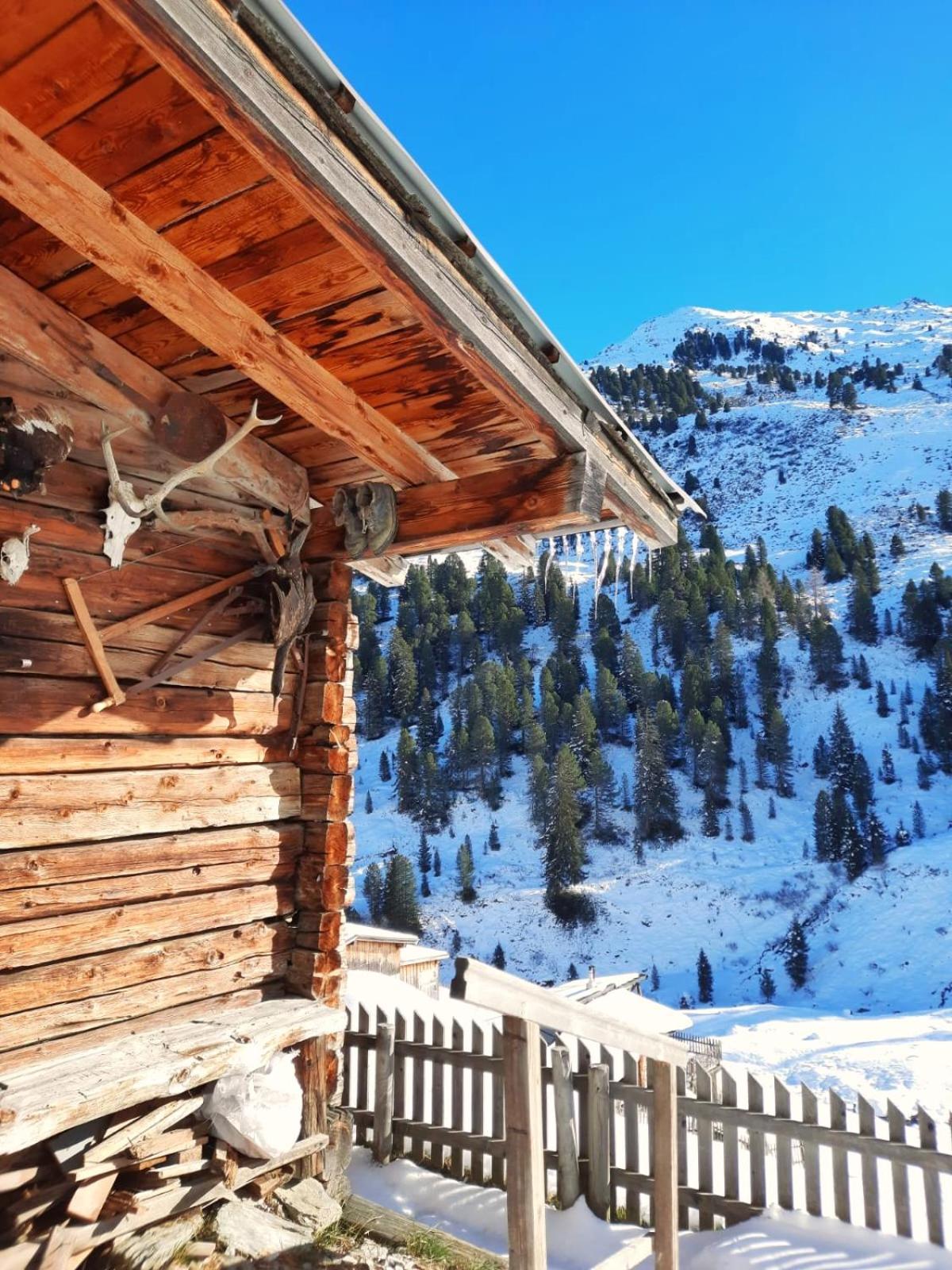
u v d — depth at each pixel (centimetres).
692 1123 737
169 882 362
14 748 308
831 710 8931
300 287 283
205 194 246
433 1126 491
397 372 326
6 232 273
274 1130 360
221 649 387
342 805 427
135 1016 347
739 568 12269
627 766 8262
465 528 374
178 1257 326
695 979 5566
